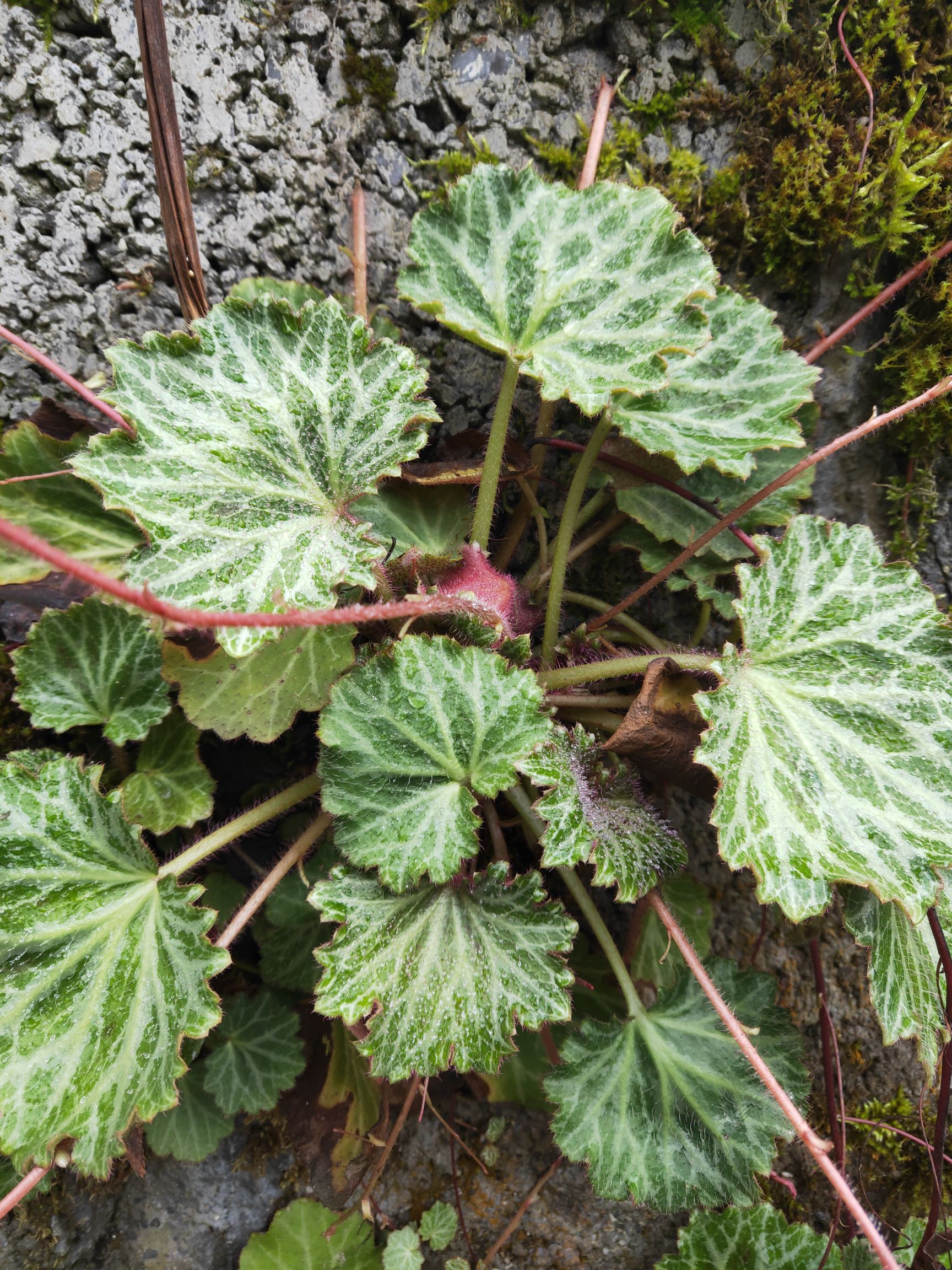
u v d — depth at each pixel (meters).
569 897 0.20
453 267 0.16
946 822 0.14
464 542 0.18
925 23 0.19
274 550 0.14
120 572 0.14
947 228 0.18
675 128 0.19
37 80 0.17
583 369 0.15
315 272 0.19
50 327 0.18
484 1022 0.15
